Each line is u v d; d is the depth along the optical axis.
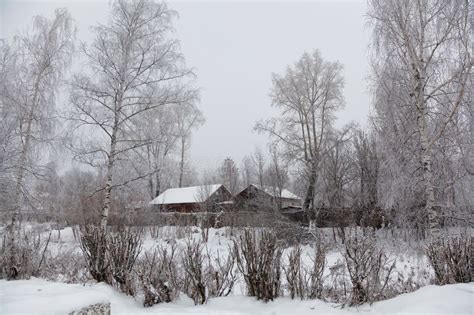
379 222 15.03
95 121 12.41
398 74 10.77
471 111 9.72
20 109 12.53
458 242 6.51
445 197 10.65
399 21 10.52
